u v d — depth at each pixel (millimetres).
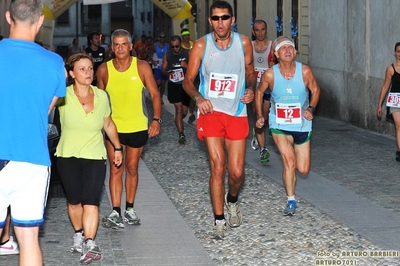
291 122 9727
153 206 10602
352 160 14320
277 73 9727
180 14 29109
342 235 8891
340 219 9633
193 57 8562
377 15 18219
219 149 8625
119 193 9305
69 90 7992
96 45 19891
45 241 8625
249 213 10094
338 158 14562
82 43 68250
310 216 9859
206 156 15203
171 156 15273
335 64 21312
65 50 68000
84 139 7984
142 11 72938
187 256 8102
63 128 8062
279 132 9844
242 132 8648
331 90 21688
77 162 8000
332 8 21375
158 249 8383
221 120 8570
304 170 9977
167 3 28938
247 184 12094
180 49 17125
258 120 10039
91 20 68375
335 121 21031
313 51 23281
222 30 8367
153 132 9156
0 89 5965
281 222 9562
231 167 8727
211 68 8547
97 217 7883
